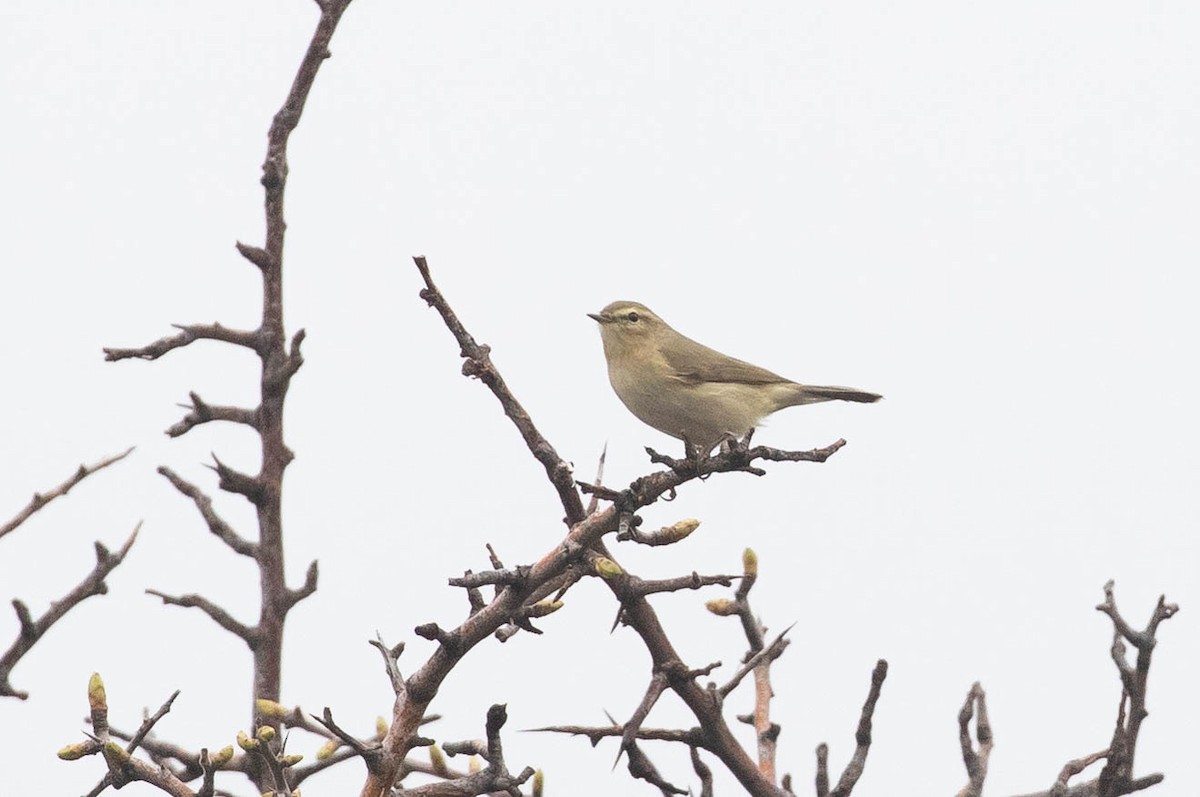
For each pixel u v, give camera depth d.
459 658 8.34
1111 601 9.70
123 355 11.24
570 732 9.69
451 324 8.66
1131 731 9.67
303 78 11.83
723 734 9.89
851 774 9.99
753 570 10.88
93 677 8.23
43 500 10.23
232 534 11.57
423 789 8.50
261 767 10.27
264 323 11.80
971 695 10.87
